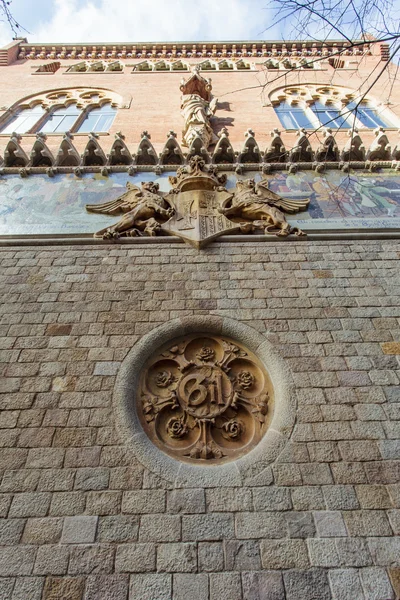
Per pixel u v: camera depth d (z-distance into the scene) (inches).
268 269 288.0
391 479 187.2
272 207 339.0
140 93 652.7
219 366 237.1
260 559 163.2
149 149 416.2
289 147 468.1
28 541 167.2
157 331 243.8
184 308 257.8
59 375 223.5
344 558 163.9
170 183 375.9
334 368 229.0
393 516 175.8
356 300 267.3
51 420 205.0
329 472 189.0
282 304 262.4
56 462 190.2
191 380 231.5
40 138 417.7
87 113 618.2
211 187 360.2
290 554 164.6
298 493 182.4
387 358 234.7
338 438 200.8
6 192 374.3
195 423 216.2
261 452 197.5
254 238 312.2
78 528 170.7
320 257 300.2
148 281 276.5
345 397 216.5
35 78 722.2
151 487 183.8
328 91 692.1
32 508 176.1
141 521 172.9
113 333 243.4
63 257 298.7
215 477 187.9
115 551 164.9
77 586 155.9
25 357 231.9
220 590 155.0
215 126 547.5
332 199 367.2
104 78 720.3
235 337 246.4
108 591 154.6
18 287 274.4
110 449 195.2
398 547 167.3
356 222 338.3
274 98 663.1
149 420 215.5
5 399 213.0
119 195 371.6
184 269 285.7
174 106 597.0
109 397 214.4
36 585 156.3
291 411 210.5
